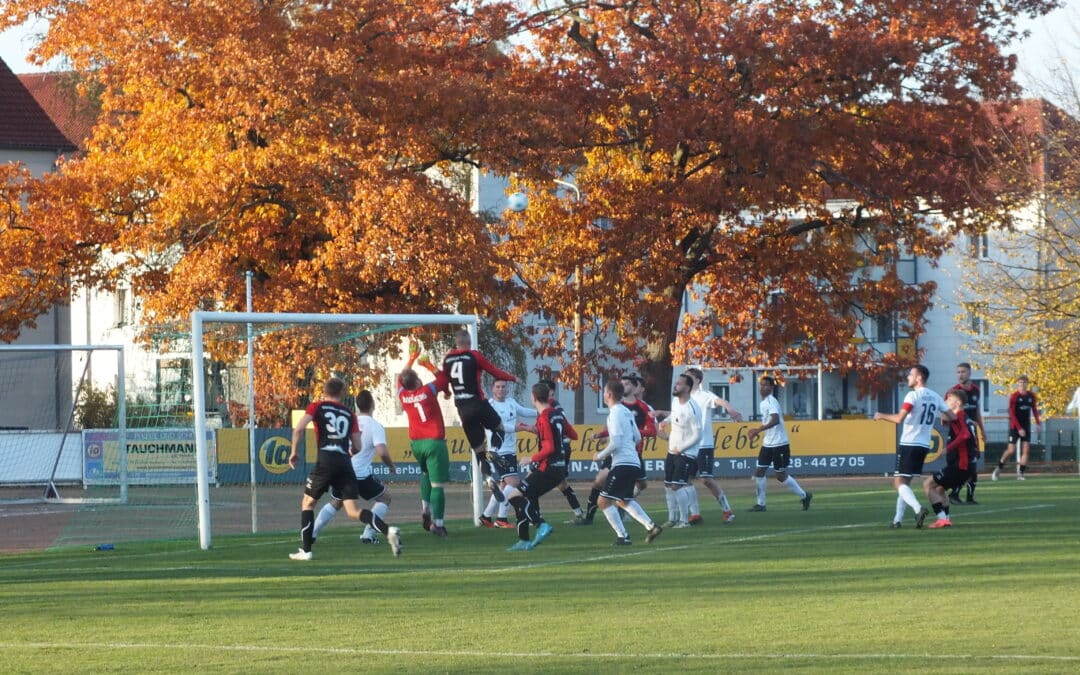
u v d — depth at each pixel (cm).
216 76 4641
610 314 5097
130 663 1294
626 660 1253
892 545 2314
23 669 1272
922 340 9544
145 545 2700
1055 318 5175
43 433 4122
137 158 5056
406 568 2120
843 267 5688
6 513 3644
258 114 4609
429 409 2678
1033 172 5078
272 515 3189
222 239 4903
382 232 4456
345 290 4828
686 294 7675
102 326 8100
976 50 5150
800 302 5572
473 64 5091
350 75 4603
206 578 2033
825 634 1387
